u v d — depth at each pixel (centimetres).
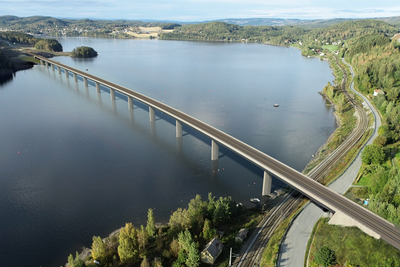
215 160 15788
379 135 15462
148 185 13538
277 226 10369
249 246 9388
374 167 12744
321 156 15788
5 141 18150
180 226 9681
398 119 17150
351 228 9038
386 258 7794
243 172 14700
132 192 13012
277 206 11756
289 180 10919
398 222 8838
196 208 10594
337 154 15212
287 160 15638
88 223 11131
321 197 10062
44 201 12419
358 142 16350
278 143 17800
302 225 10019
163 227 10538
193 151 16925
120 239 8688
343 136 18050
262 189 13238
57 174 14475
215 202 10925
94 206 12094
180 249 8700
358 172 13088
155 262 8250
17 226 10956
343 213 9281
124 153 16662
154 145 17688
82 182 13762
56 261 9438
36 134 19262
